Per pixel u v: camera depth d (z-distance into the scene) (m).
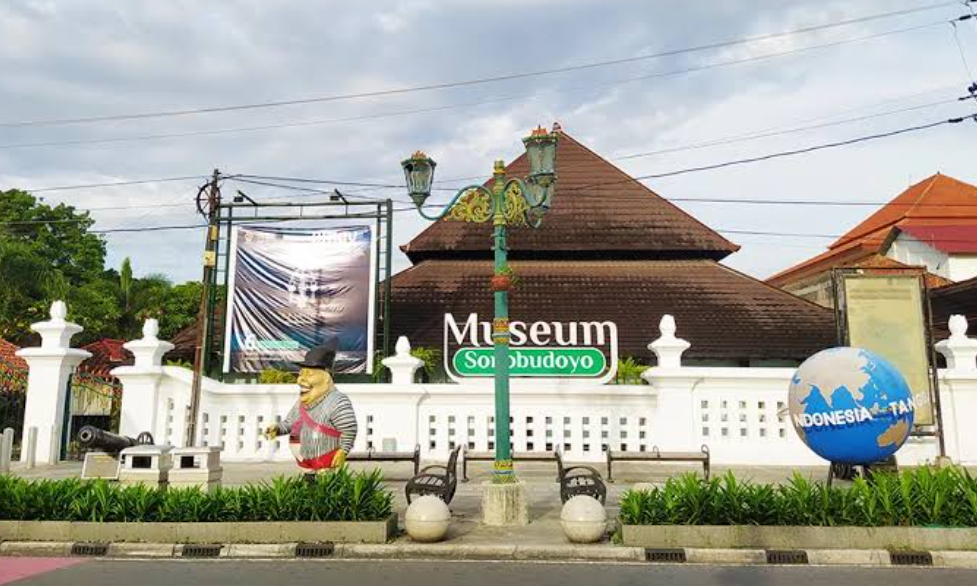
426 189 11.12
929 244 36.94
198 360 16.52
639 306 23.42
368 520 9.01
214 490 9.68
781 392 16.02
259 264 19.05
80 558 8.55
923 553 8.38
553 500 12.20
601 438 16.08
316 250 19.14
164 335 36.78
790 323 23.08
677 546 8.65
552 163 10.54
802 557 8.38
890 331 15.27
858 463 11.62
